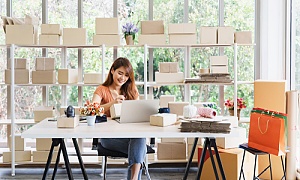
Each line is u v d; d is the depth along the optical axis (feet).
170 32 13.75
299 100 12.36
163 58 15.26
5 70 13.84
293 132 12.15
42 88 15.17
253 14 15.29
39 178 13.11
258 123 10.12
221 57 13.85
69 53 15.24
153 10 15.29
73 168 14.42
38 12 15.28
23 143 13.91
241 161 11.48
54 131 7.81
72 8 15.31
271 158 12.57
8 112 15.10
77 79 14.07
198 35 15.31
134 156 9.10
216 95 15.24
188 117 8.98
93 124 8.67
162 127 8.36
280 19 14.29
